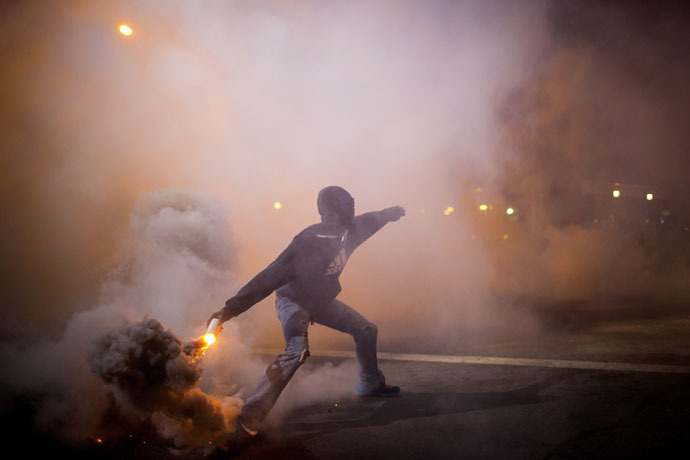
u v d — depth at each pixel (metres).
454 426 3.82
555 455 3.30
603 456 3.25
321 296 3.90
